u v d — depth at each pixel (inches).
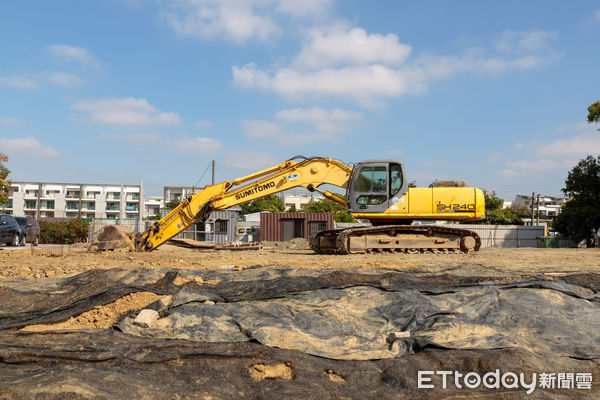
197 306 236.4
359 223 1380.4
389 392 167.8
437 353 193.9
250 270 367.2
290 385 165.8
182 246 791.7
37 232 866.8
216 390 155.6
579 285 309.3
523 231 1443.2
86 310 242.7
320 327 223.6
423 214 571.8
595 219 1195.9
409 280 319.9
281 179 617.3
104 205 3494.1
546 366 186.5
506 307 253.4
